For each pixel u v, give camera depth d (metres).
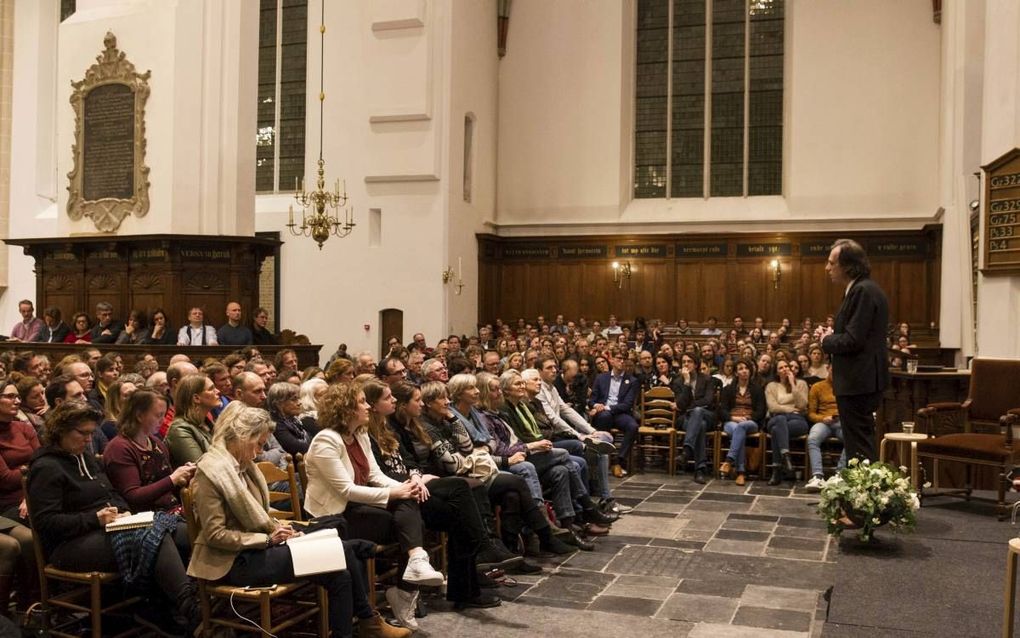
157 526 4.64
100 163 15.20
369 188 21.12
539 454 7.31
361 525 5.27
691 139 22.70
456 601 5.59
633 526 8.04
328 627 4.67
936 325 19.61
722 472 10.68
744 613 5.48
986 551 5.79
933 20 20.47
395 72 20.61
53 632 4.77
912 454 7.54
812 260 21.12
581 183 22.73
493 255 22.92
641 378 12.46
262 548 4.39
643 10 22.98
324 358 21.27
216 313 14.32
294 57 22.17
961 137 16.28
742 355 12.87
